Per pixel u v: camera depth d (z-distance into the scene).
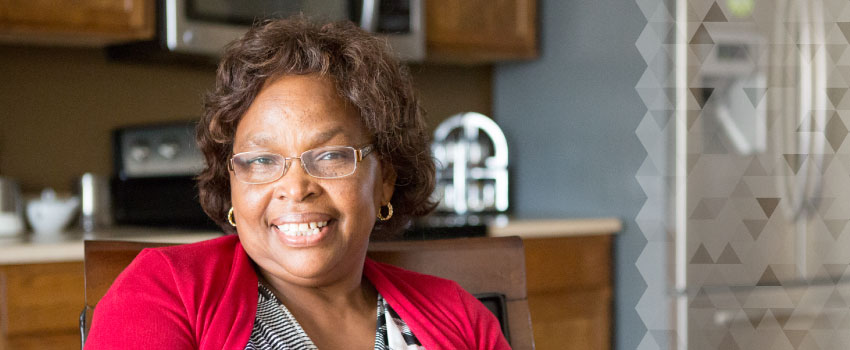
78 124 2.58
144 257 0.94
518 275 1.38
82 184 2.39
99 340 0.85
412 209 1.20
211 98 1.03
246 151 0.98
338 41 1.01
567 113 2.94
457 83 3.24
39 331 1.86
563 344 2.61
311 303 1.01
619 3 2.70
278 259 0.97
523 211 3.16
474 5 2.87
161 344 0.85
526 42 3.00
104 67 2.61
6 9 2.14
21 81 2.49
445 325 1.09
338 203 0.96
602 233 2.69
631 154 2.67
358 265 1.04
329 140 0.96
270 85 0.98
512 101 3.23
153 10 2.31
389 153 1.06
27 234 2.21
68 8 2.21
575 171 2.92
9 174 2.47
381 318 1.05
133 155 2.50
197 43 2.31
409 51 2.66
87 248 1.12
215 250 1.00
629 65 2.67
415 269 1.32
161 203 2.33
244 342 0.90
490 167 2.88
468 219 2.63
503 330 1.34
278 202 0.95
